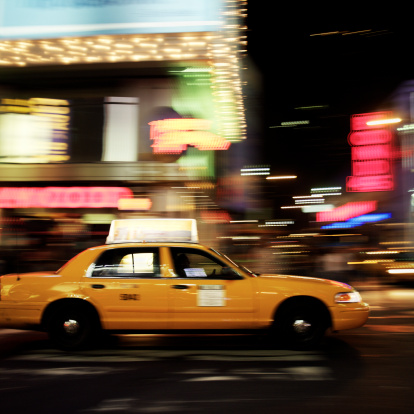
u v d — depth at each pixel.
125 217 15.14
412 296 10.77
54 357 5.62
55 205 15.09
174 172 14.84
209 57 14.24
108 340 6.60
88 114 15.54
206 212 15.41
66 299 5.85
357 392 4.29
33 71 15.09
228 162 17.31
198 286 5.83
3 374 4.89
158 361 5.41
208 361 5.41
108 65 14.88
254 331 5.84
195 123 15.17
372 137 20.38
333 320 5.80
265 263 14.37
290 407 3.92
